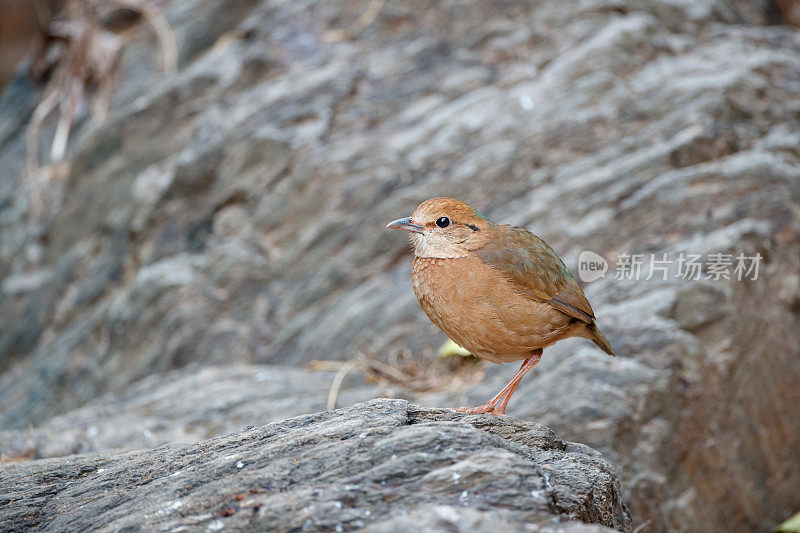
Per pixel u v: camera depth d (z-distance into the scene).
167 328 13.27
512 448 5.04
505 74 14.46
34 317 16.09
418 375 10.88
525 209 12.00
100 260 15.91
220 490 4.26
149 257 14.68
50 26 20.41
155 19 18.95
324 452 4.48
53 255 16.73
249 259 13.51
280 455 4.63
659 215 11.23
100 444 9.20
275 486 4.22
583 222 11.52
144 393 11.56
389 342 11.43
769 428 10.13
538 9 15.15
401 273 12.53
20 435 9.53
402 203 12.93
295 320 12.70
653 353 9.45
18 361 16.05
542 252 6.84
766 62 13.30
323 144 14.12
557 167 12.62
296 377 11.11
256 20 17.03
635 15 14.38
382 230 12.92
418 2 16.08
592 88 13.12
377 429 4.66
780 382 10.30
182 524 3.98
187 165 14.83
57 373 14.40
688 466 9.19
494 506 3.88
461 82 14.59
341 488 4.05
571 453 5.52
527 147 12.87
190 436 9.51
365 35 16.12
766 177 11.10
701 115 12.23
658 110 12.71
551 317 6.77
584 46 13.95
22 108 20.36
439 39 15.49
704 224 10.95
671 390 9.13
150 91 17.36
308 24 16.50
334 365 11.53
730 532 9.52
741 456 9.76
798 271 10.66
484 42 15.11
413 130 14.05
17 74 21.45
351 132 14.31
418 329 11.45
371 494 4.02
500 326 6.64
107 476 5.14
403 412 5.48
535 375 9.70
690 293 10.07
